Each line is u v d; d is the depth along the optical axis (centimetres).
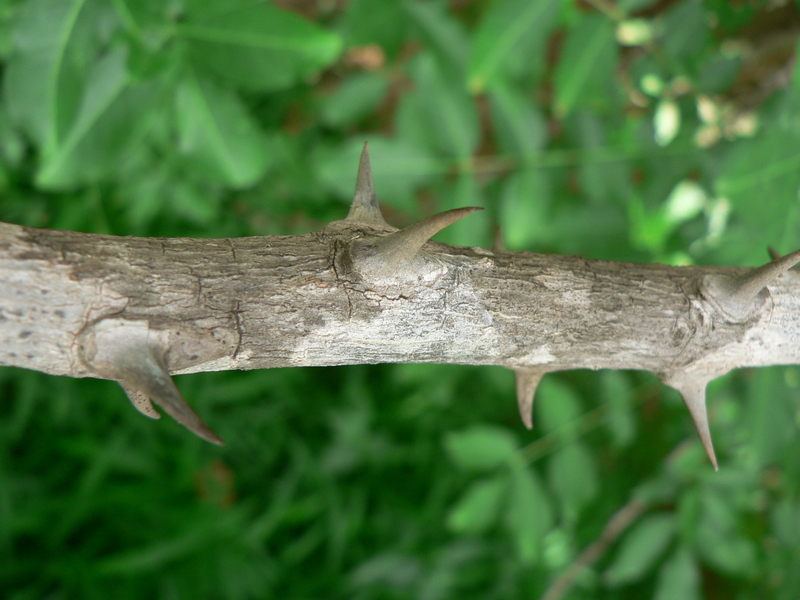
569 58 31
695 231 37
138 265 20
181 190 42
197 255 21
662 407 52
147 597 45
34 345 20
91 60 28
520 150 35
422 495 55
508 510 41
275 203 49
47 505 44
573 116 36
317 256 21
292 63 29
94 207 41
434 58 34
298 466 52
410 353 22
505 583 51
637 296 22
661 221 43
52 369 20
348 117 42
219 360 21
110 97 28
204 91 30
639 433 54
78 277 20
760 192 28
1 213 42
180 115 30
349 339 21
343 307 21
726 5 37
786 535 44
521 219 36
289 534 52
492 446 40
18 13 28
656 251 40
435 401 54
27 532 45
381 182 35
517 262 22
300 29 28
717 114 36
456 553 51
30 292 20
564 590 49
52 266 20
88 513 45
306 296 21
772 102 33
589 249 38
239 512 48
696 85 34
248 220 50
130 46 28
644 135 36
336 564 50
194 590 45
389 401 56
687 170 36
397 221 53
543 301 22
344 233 21
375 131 54
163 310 20
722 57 34
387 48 34
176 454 49
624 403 42
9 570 43
